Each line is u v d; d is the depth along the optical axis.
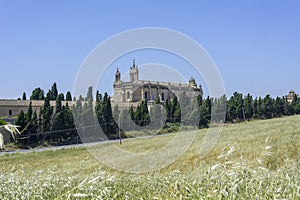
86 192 4.97
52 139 41.09
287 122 36.12
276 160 13.89
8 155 26.83
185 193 5.11
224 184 4.80
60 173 9.36
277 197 4.53
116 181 6.96
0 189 7.01
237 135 25.05
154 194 5.91
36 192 6.49
